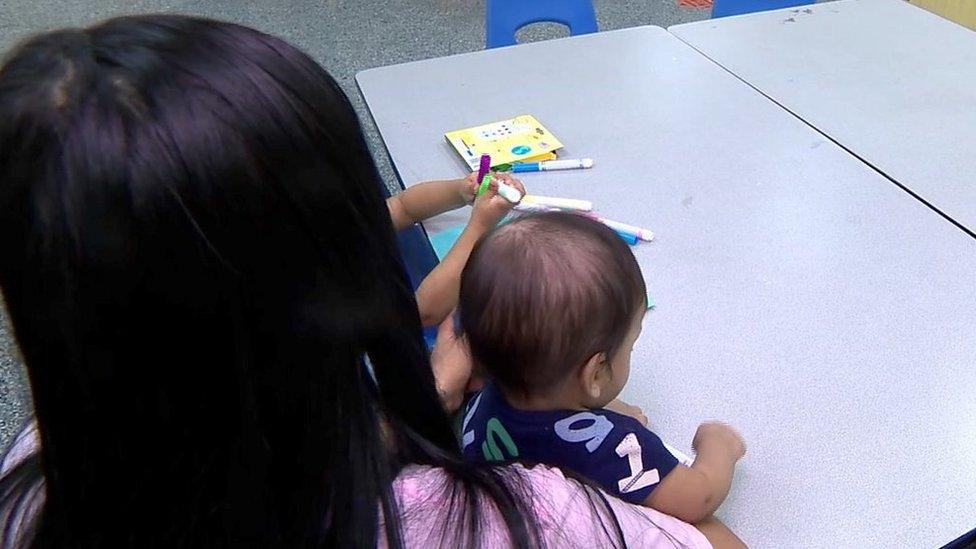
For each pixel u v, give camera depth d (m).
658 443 0.76
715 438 0.80
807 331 0.95
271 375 0.42
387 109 1.47
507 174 1.19
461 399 1.01
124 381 0.40
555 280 0.73
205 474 0.43
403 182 1.27
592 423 0.75
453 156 1.33
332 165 0.40
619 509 0.59
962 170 1.23
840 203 1.17
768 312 0.98
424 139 1.38
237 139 0.37
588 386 0.76
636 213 1.16
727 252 1.08
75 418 0.41
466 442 0.84
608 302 0.73
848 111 1.40
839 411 0.85
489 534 0.49
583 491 0.55
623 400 0.87
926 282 1.01
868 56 1.58
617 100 1.46
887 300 0.99
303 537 0.45
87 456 0.43
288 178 0.38
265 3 3.62
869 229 1.11
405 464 0.51
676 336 0.95
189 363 0.40
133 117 0.36
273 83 0.39
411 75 1.59
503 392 0.80
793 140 1.32
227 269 0.38
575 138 1.35
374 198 0.44
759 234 1.11
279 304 0.40
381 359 0.49
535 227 0.77
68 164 0.35
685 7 3.48
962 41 1.62
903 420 0.83
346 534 0.46
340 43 3.27
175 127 0.36
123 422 0.41
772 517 0.75
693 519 0.74
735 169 1.25
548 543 0.50
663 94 1.48
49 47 0.38
